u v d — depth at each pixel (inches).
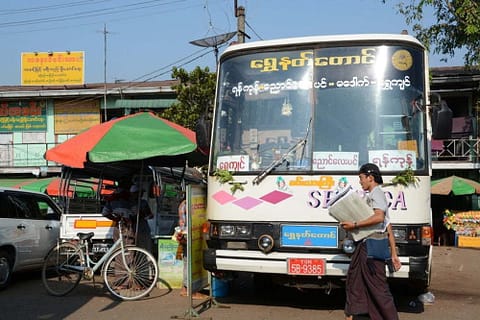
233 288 363.9
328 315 287.9
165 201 469.7
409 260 253.1
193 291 289.3
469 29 639.1
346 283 245.3
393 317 232.5
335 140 269.9
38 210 433.1
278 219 266.7
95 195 510.6
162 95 1004.6
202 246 305.1
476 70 825.5
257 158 275.6
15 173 1019.9
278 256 264.5
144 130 382.3
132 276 332.8
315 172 266.4
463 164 860.6
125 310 303.7
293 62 283.3
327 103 275.4
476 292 368.5
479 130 865.5
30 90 1057.5
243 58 291.0
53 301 331.9
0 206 389.7
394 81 273.3
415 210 257.3
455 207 910.4
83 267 340.2
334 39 280.2
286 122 277.1
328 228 260.4
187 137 383.6
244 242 271.1
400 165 263.3
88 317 288.7
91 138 389.1
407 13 697.6
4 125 1046.4
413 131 267.1
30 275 458.0
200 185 305.6
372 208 235.5
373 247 234.1
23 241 401.4
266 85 284.5
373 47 277.6
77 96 1019.9
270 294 349.1
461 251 704.4
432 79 810.8
